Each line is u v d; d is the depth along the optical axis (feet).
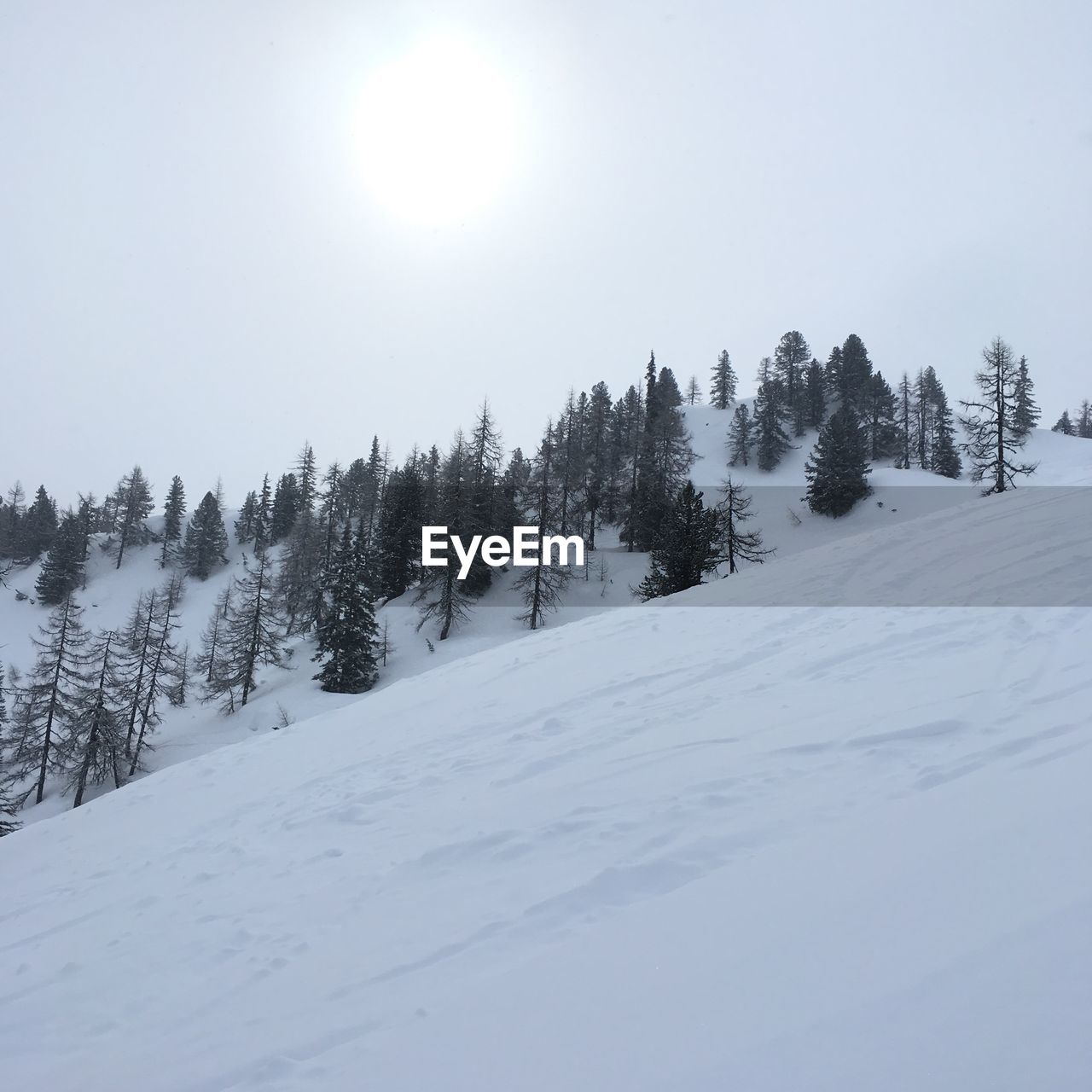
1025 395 193.06
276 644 134.41
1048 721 18.08
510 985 11.82
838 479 151.33
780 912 11.96
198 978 15.38
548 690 34.88
